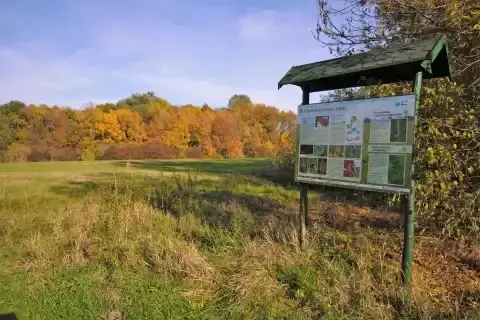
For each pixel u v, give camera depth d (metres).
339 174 4.02
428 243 4.78
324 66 4.38
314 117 4.32
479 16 3.87
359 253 4.29
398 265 4.10
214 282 4.02
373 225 5.85
